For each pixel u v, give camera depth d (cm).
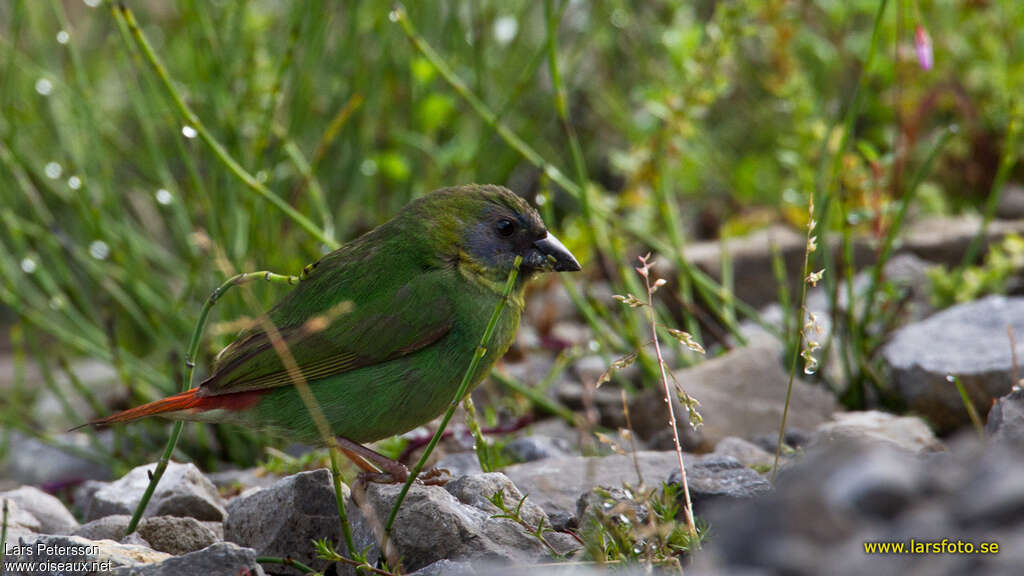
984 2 1316
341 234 1318
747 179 1381
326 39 1320
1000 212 1298
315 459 896
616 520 612
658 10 1509
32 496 827
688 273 1062
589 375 1073
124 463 1073
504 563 611
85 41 1611
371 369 727
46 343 1488
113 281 1236
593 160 1515
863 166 1219
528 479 772
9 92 1276
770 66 1388
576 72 1527
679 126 1164
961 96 1212
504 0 1495
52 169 1259
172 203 1193
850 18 1439
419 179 1395
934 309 1083
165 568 588
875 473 470
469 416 748
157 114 1287
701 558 554
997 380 885
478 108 1033
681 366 1040
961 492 462
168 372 1191
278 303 756
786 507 478
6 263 1219
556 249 773
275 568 687
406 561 634
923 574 432
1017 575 421
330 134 1080
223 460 1094
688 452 916
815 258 1183
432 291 733
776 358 979
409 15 1364
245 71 1224
